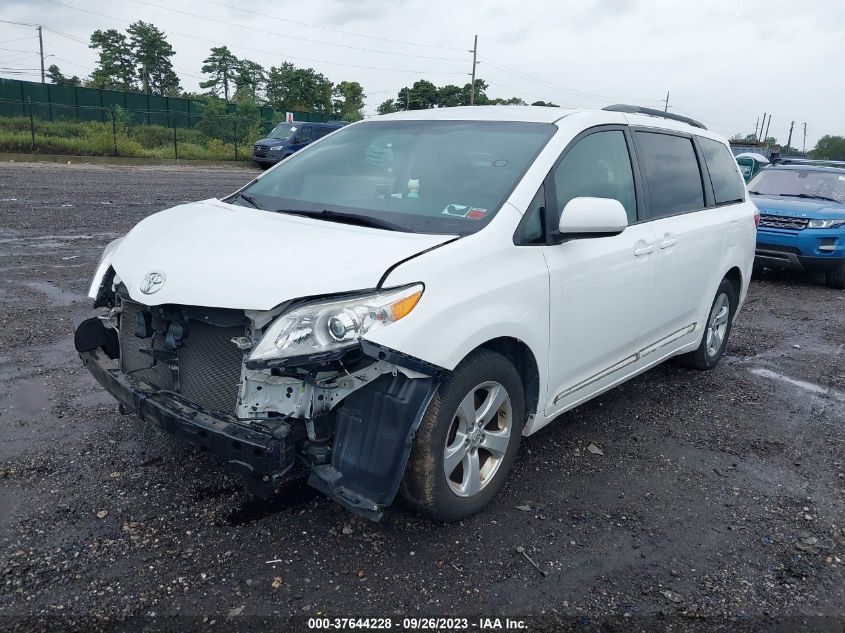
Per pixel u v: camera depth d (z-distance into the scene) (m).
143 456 3.88
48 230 10.90
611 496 3.78
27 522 3.22
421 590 2.91
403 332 2.82
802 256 10.18
